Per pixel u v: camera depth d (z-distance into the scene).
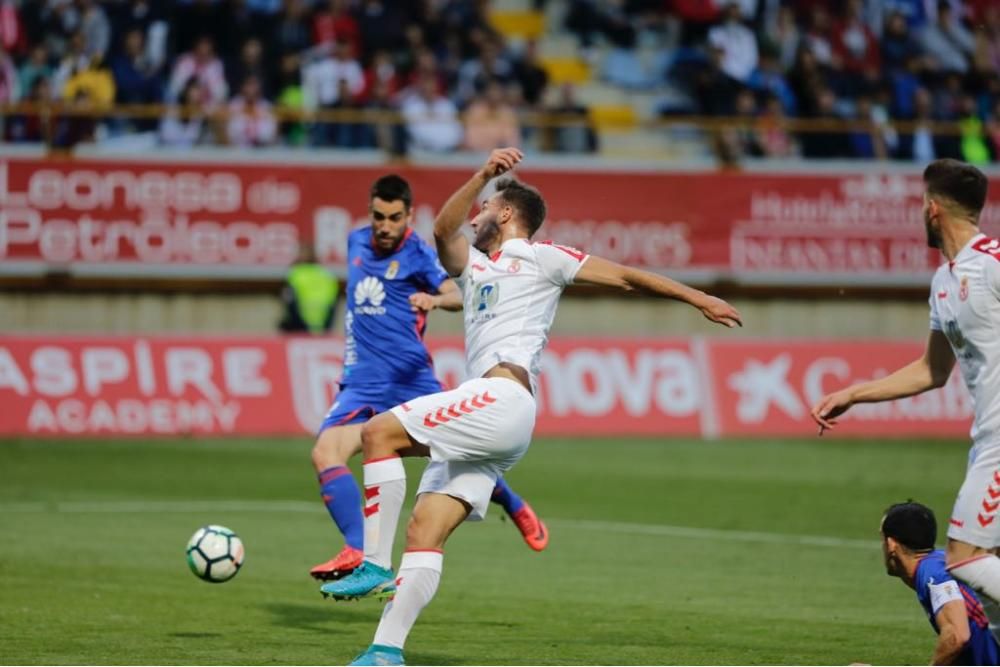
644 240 74.31
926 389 23.36
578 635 27.45
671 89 86.81
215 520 42.88
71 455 57.75
